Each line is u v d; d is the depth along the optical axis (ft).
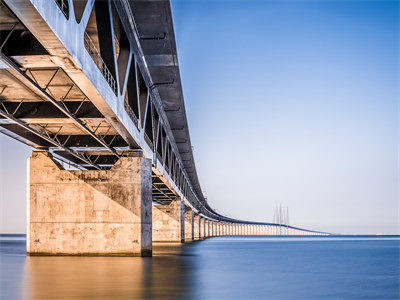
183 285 64.64
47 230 114.73
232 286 66.49
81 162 137.90
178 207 284.82
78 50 62.13
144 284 63.98
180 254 150.30
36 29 51.62
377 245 290.15
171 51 117.19
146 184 116.26
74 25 60.18
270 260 131.23
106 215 113.80
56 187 115.34
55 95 87.92
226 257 139.54
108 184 114.42
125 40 96.17
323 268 103.86
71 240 114.01
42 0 49.08
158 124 149.18
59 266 89.66
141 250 113.09
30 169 116.16
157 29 107.04
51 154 118.62
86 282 65.72
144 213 115.24
